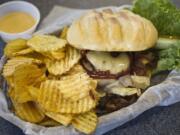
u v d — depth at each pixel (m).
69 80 0.35
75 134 0.33
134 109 0.35
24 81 0.34
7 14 0.47
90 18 0.38
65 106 0.33
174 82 0.37
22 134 0.36
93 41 0.36
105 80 0.37
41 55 0.38
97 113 0.36
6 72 0.36
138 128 0.36
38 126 0.33
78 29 0.37
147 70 0.40
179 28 0.41
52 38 0.38
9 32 0.45
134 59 0.39
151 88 0.36
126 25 0.37
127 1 0.51
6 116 0.35
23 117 0.34
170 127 0.36
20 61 0.37
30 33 0.45
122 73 0.38
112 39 0.36
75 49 0.38
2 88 0.37
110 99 0.37
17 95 0.34
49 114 0.33
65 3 0.51
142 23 0.38
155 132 0.36
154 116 0.37
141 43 0.37
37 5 0.51
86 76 0.35
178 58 0.39
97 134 0.35
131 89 0.37
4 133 0.36
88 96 0.33
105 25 0.37
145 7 0.42
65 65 0.37
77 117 0.33
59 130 0.33
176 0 0.50
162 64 0.39
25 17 0.47
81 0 0.52
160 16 0.41
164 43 0.40
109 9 0.40
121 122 0.35
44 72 0.37
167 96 0.36
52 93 0.33
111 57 0.38
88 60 0.38
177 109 0.37
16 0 0.52
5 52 0.38
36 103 0.35
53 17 0.49
